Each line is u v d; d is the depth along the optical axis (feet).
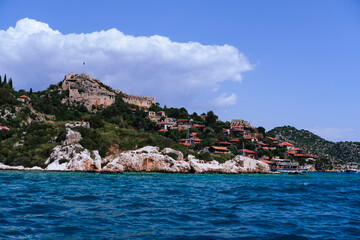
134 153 422.00
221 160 531.91
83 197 153.07
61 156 403.75
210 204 141.28
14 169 383.24
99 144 450.71
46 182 228.63
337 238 87.66
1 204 127.44
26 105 640.58
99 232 89.10
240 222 105.09
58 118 622.13
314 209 133.59
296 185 253.03
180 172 420.77
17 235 84.84
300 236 88.89
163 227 96.17
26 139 453.99
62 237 83.82
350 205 146.00
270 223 104.53
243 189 208.74
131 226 96.53
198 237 85.81
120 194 169.68
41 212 114.32
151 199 153.48
